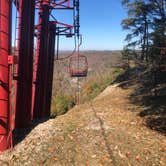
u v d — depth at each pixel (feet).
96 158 26.53
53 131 34.50
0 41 30.01
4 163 27.20
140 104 54.24
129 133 33.55
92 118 40.57
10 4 30.42
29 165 26.20
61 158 26.96
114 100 63.41
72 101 135.74
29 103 43.11
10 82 31.07
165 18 63.05
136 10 100.48
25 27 41.16
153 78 68.80
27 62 42.29
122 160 26.08
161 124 38.99
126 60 121.08
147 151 28.14
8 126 30.89
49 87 66.69
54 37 66.13
